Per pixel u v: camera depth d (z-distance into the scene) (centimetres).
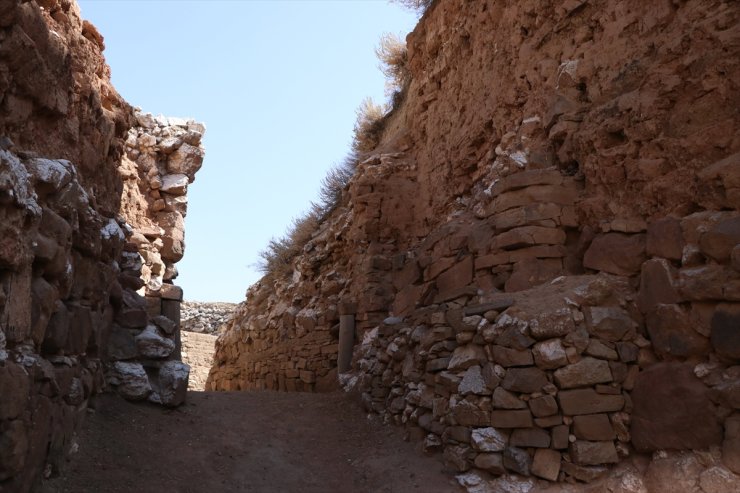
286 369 1338
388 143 1298
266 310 1547
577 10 761
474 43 977
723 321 496
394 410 784
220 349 1802
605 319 563
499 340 589
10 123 424
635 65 654
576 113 717
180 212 1205
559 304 571
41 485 457
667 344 537
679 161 576
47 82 465
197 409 800
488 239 726
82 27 660
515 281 669
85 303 568
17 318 392
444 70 1068
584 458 536
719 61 555
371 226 1130
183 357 2203
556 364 555
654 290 557
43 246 423
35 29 446
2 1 377
